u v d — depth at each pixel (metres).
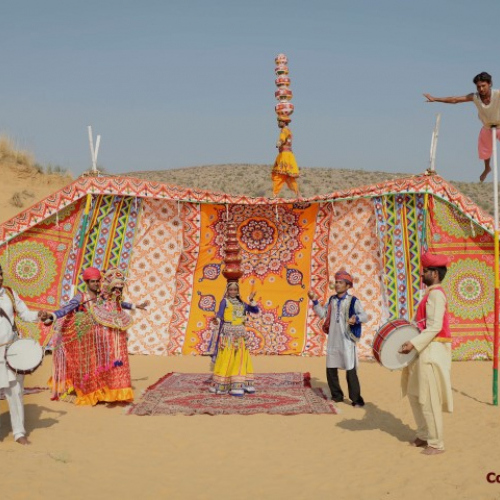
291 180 13.09
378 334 6.89
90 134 12.35
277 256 13.45
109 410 8.52
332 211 13.02
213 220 13.30
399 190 11.99
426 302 6.70
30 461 6.27
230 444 7.10
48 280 12.23
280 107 12.93
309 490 5.74
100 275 8.91
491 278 12.32
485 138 9.30
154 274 13.18
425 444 6.91
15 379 6.80
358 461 6.50
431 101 9.16
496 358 8.88
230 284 9.66
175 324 13.31
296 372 11.34
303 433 7.52
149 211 12.96
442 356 6.61
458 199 11.98
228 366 9.45
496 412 8.41
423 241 12.01
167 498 5.53
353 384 8.81
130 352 13.09
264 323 13.38
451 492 5.60
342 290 9.05
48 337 12.17
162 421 7.98
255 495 5.62
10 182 26.31
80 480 5.88
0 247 12.08
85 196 12.16
